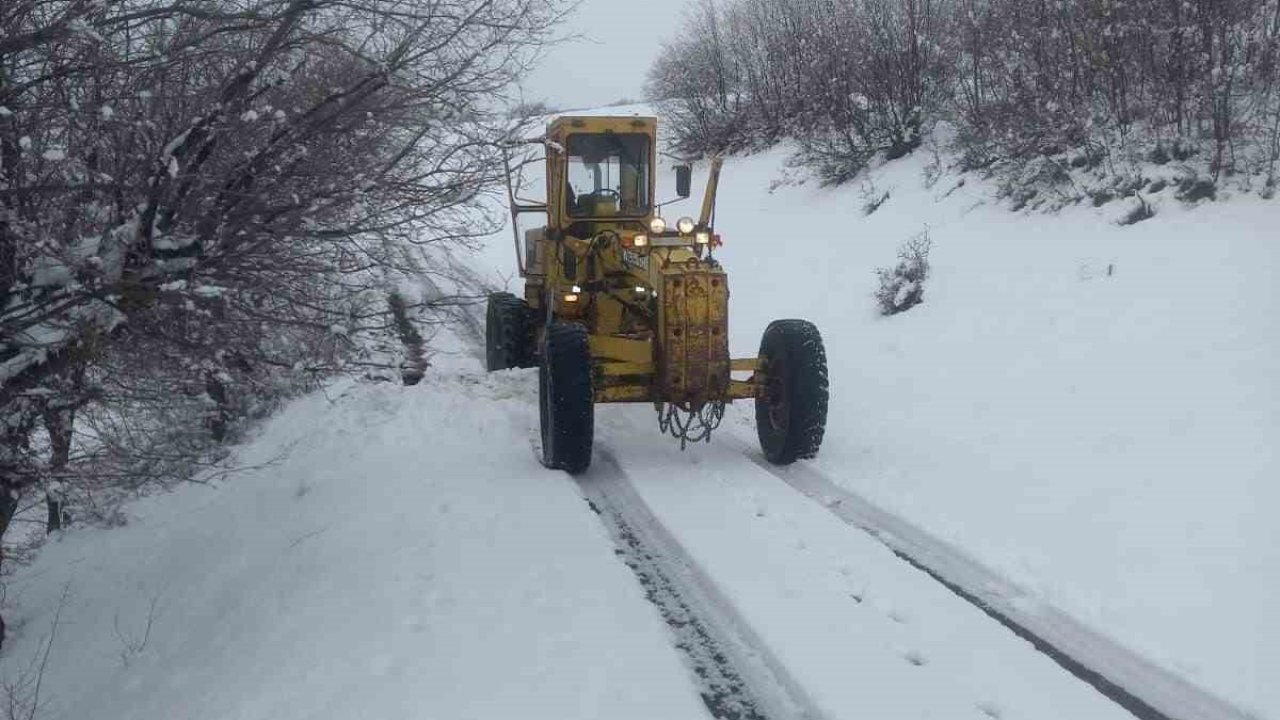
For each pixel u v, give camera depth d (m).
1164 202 9.88
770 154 21.06
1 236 4.66
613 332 8.20
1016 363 8.59
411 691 4.34
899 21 16.31
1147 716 3.90
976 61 13.80
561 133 8.59
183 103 4.94
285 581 6.23
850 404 8.77
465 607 5.13
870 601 4.96
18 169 4.65
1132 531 5.46
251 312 5.14
